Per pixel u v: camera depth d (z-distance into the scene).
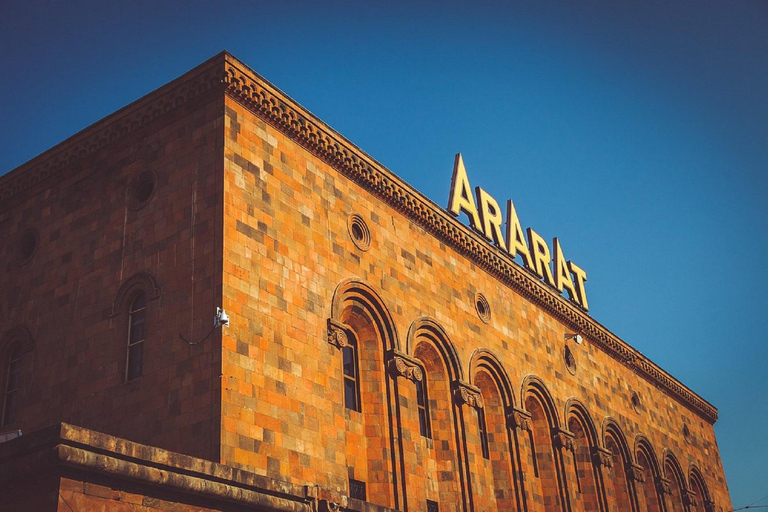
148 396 28.06
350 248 34.38
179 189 30.67
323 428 29.70
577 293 53.62
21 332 32.78
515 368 43.19
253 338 28.28
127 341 29.72
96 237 32.34
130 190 32.16
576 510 44.16
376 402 33.75
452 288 40.34
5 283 34.41
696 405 65.12
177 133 31.78
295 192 32.50
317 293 31.70
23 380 31.83
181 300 28.77
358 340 34.56
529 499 40.41
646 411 56.72
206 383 26.89
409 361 35.38
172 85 32.34
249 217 30.00
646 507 52.00
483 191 46.03
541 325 47.34
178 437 26.75
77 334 31.09
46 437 19.64
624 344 55.75
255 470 26.56
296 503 25.20
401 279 36.91
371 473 32.59
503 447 40.53
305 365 29.91
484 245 43.41
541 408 44.81
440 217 40.56
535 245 49.69
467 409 38.38
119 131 33.34
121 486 20.67
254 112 32.06
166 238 30.20
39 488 19.66
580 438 48.25
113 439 20.48
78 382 30.19
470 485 36.84
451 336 38.91
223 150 30.11
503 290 44.78
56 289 32.59
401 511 32.62
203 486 22.34
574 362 49.41
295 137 33.50
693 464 61.19
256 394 27.59
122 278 30.78
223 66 31.08
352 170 35.81
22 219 35.25
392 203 37.97
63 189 34.44
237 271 28.69
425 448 36.00
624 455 51.50
